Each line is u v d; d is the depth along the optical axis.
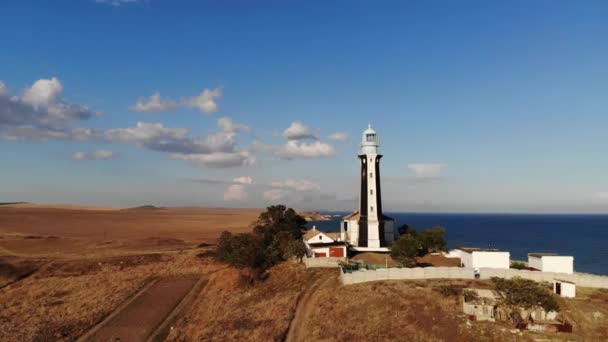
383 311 57.25
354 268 81.25
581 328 52.38
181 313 74.25
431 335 51.16
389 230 117.56
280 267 87.56
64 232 192.38
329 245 104.19
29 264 107.50
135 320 71.06
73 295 84.94
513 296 55.78
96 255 122.50
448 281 66.06
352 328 54.72
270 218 132.62
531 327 51.97
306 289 72.19
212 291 83.88
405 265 87.50
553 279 67.00
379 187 113.50
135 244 147.25
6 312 74.94
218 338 59.59
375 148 113.88
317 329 56.19
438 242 101.00
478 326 51.62
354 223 117.81
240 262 86.81
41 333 65.31
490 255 81.88
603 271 141.38
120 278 96.44
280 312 64.31
